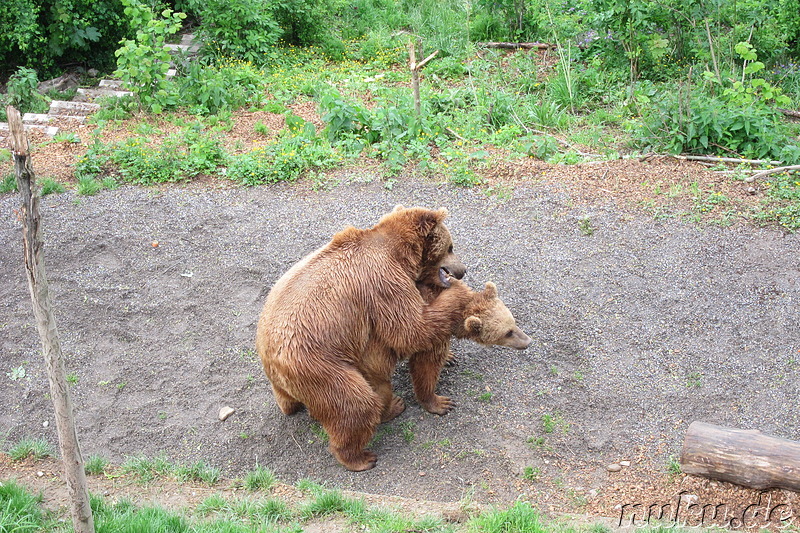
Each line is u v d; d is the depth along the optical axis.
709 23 13.96
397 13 18.66
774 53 14.24
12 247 8.92
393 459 6.02
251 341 7.36
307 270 5.77
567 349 7.02
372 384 6.03
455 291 6.07
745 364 6.70
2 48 14.62
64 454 4.23
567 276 7.98
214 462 6.10
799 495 5.15
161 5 16.34
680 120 10.62
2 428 6.45
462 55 15.97
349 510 5.20
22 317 7.78
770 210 8.89
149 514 4.95
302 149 10.88
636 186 9.70
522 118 12.54
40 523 4.91
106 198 9.94
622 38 13.90
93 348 7.33
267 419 6.49
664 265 8.06
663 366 6.75
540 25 15.93
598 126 12.02
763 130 10.43
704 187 9.58
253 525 4.97
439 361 6.18
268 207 9.60
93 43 15.94
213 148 10.93
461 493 5.63
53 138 12.18
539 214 9.13
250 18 15.38
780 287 7.64
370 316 5.75
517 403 6.45
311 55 16.45
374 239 5.89
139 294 8.04
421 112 11.80
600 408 6.33
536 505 5.44
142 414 6.58
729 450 4.96
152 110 12.98
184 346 7.33
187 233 9.04
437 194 9.76
